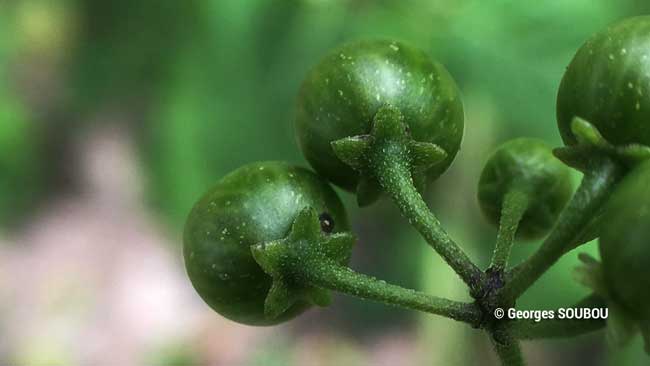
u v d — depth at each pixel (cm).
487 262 12
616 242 6
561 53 11
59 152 16
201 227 7
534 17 11
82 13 14
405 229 13
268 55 12
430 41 11
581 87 6
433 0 11
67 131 17
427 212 6
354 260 13
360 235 13
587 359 14
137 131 15
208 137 13
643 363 10
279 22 12
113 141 16
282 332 15
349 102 7
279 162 7
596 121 6
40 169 16
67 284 16
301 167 7
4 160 16
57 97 15
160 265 16
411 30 11
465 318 6
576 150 6
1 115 15
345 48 7
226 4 12
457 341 13
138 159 15
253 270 6
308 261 6
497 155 7
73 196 16
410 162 7
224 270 7
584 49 6
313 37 12
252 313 7
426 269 12
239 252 6
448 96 7
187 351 15
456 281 12
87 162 16
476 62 11
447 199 12
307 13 12
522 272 6
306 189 7
